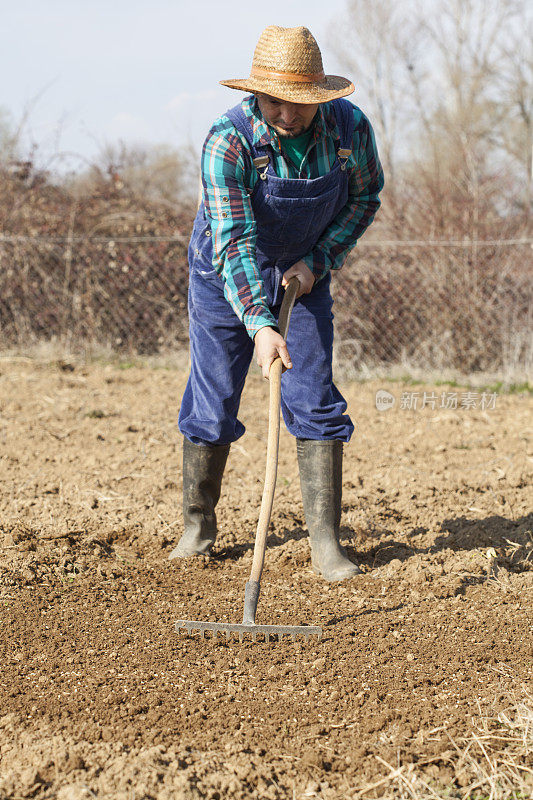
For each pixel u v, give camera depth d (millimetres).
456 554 6742
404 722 4340
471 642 5273
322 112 5508
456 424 12180
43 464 9680
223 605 5875
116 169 19172
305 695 4633
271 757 4055
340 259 6270
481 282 16500
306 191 5547
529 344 16406
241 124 5477
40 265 17500
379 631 5426
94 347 17125
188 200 19078
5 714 4422
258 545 5332
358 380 15812
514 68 50750
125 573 6539
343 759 4035
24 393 13664
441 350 16656
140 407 12883
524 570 6586
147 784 3760
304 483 6430
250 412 12570
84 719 4371
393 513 7957
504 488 8836
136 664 4996
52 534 7254
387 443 11039
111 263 17391
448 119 48000
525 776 3891
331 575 6312
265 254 5957
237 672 4902
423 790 3787
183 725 4316
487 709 4445
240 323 6273
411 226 18094
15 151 18375
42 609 5828
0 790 3750
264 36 5285
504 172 18516
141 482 8977
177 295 17828
